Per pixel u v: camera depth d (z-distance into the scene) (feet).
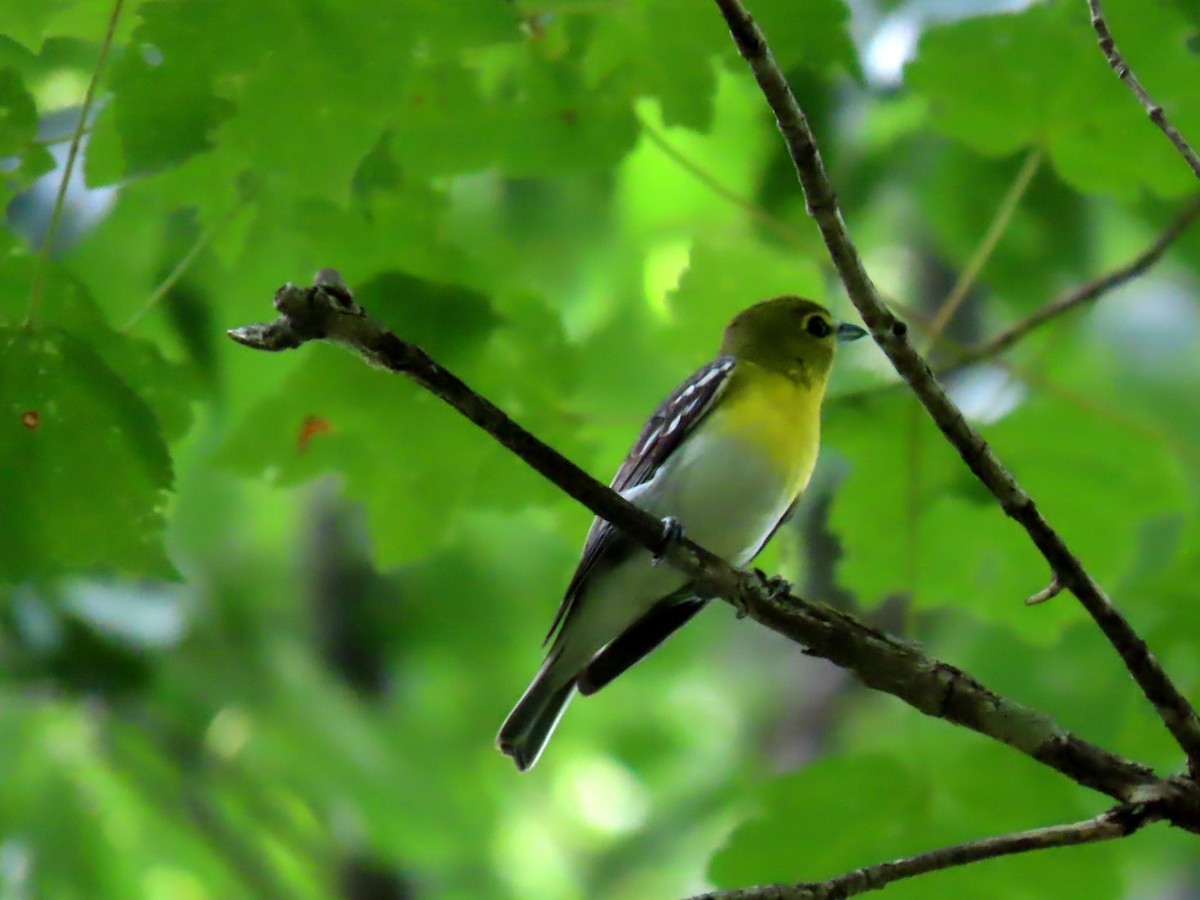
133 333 31.48
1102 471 34.68
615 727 58.90
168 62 25.88
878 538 36.01
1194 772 22.07
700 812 56.03
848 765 27.53
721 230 46.44
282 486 33.99
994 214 43.32
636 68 31.58
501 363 33.63
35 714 39.91
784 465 34.40
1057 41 31.45
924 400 21.81
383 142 33.40
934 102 33.63
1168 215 43.45
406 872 46.70
